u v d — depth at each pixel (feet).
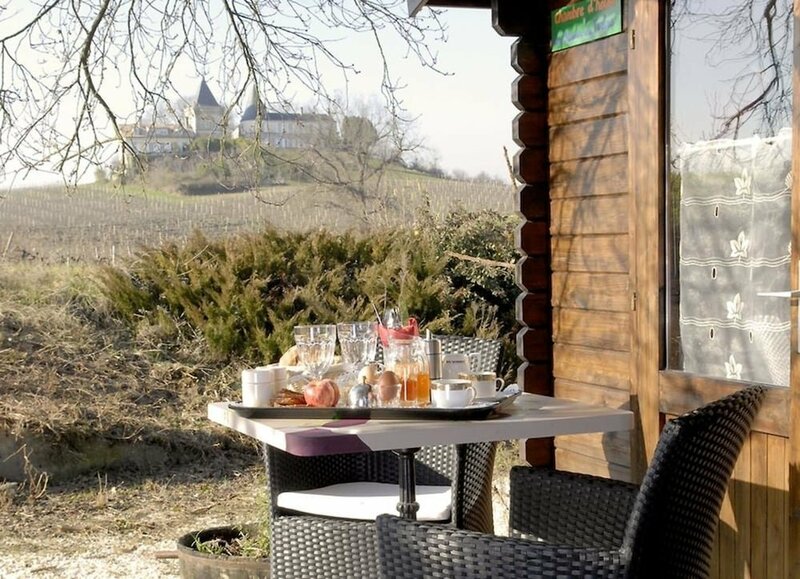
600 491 10.80
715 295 12.14
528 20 14.58
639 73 12.88
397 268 31.09
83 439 24.02
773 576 11.26
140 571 17.22
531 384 14.89
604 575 8.34
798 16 10.60
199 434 25.34
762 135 11.64
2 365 25.89
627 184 13.26
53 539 19.30
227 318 29.04
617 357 13.57
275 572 12.49
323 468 13.64
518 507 11.39
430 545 8.78
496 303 31.94
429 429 10.46
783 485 11.11
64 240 36.29
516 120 14.67
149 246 31.91
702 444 8.63
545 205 14.88
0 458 23.09
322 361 12.26
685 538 8.89
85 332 28.37
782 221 11.41
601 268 13.80
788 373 11.20
